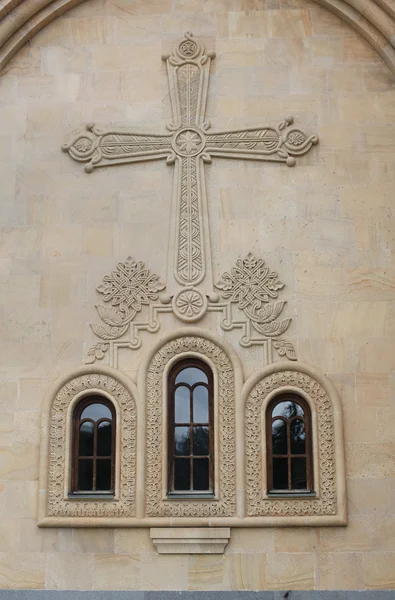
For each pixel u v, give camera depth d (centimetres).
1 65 1284
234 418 1160
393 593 1105
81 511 1141
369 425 1153
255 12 1294
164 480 1144
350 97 1258
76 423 1180
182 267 1207
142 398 1166
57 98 1277
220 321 1191
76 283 1213
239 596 1109
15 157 1258
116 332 1193
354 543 1126
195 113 1259
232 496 1140
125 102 1273
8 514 1148
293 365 1168
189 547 1131
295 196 1229
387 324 1180
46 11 1293
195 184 1234
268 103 1262
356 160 1236
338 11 1277
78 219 1235
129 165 1253
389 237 1208
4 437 1169
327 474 1141
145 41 1293
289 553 1129
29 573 1133
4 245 1228
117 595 1116
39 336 1198
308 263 1205
